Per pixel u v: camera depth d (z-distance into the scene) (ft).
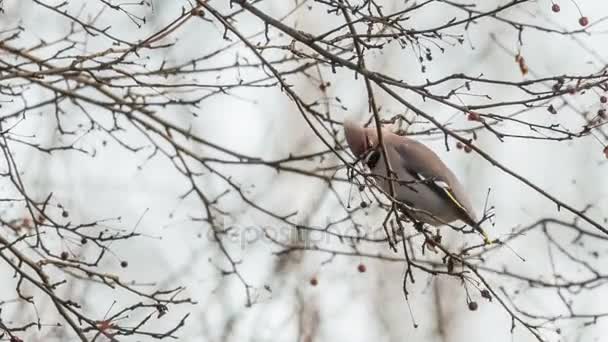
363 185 37.86
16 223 44.32
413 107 36.14
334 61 36.32
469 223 44.21
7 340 38.42
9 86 41.68
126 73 40.88
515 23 38.27
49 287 35.94
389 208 39.78
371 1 36.91
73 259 40.42
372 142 43.86
